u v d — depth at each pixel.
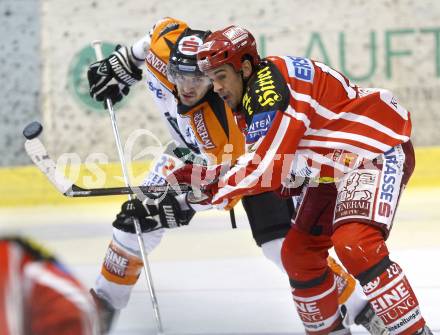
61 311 4.29
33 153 10.47
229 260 15.29
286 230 10.88
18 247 4.38
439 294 12.51
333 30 22.70
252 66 9.16
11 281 4.23
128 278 11.36
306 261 9.82
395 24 22.56
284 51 22.88
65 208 21.19
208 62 8.99
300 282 9.95
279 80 8.86
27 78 23.11
